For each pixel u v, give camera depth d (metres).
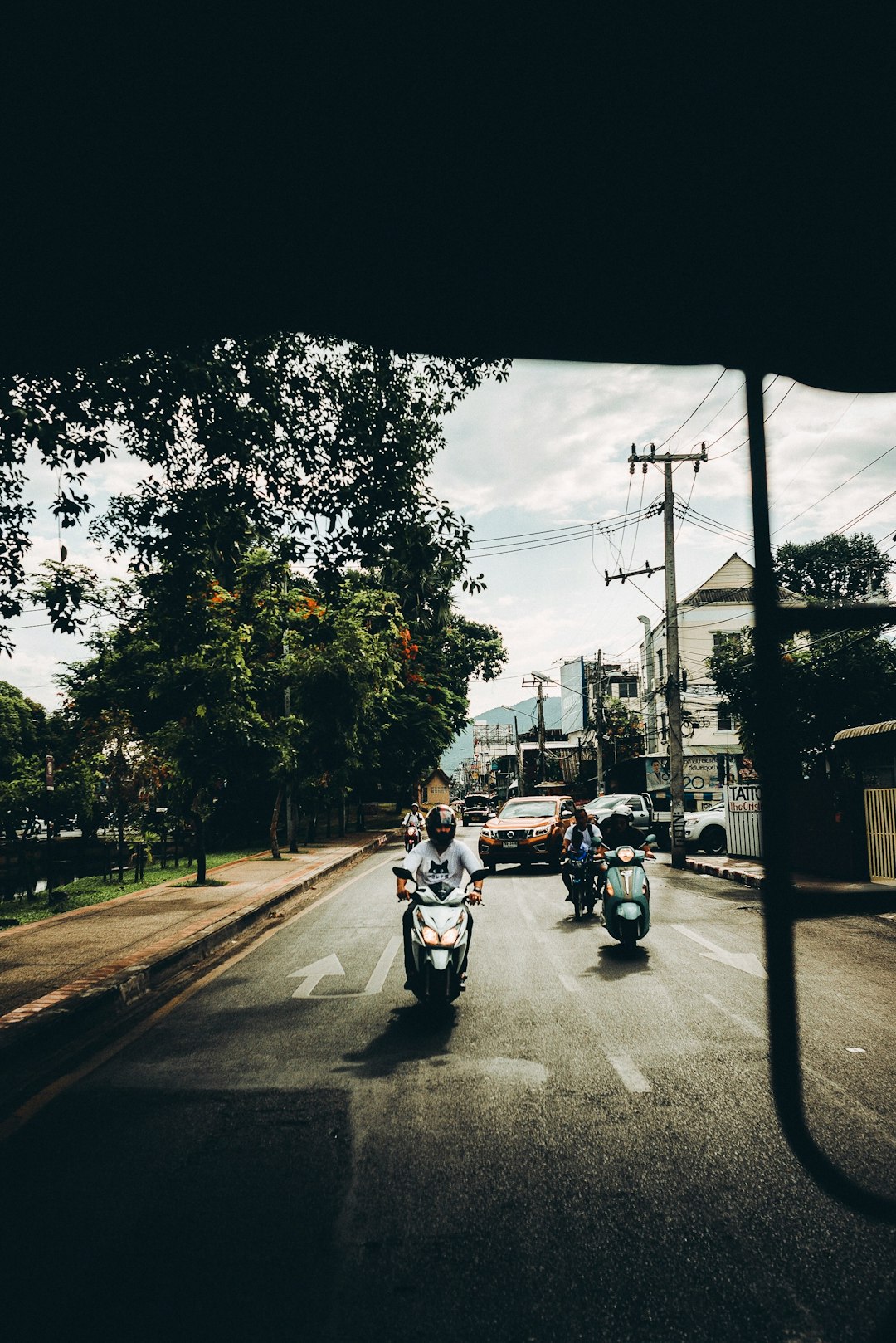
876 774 18.22
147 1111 5.06
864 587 17.47
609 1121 4.69
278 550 9.05
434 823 7.87
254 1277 3.20
